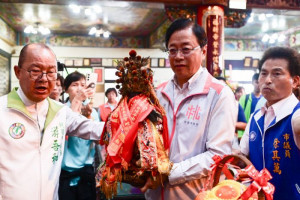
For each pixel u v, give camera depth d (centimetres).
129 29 964
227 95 150
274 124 145
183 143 153
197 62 155
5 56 866
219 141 145
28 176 143
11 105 143
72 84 262
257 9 572
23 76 142
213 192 111
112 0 513
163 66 923
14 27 923
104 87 945
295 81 146
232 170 131
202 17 529
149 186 138
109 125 144
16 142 142
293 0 577
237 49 1070
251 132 161
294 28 932
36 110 151
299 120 131
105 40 1038
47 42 1001
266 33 1020
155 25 918
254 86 414
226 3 534
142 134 133
